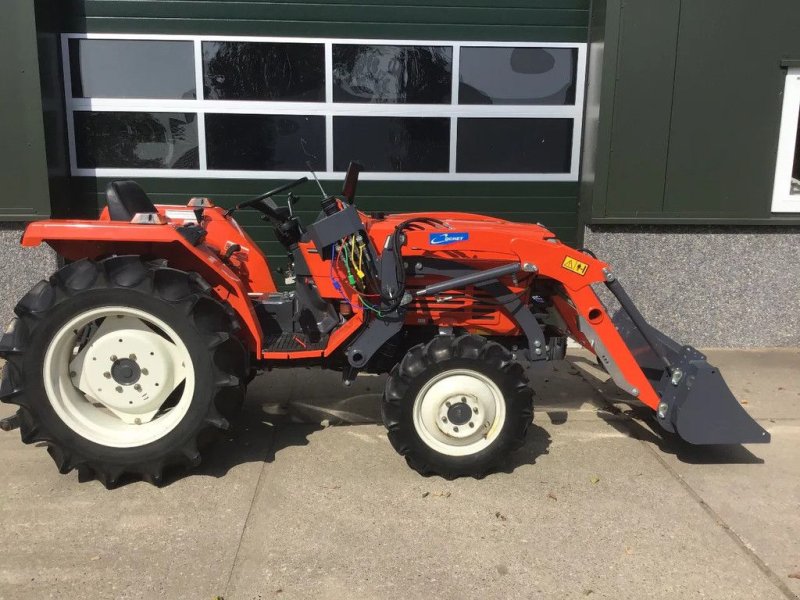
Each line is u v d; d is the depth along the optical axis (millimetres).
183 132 5500
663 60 5188
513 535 2787
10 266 5176
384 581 2475
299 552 2643
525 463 3465
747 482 3285
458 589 2436
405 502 3041
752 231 5523
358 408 4211
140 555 2604
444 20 5500
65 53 5305
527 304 3584
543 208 5820
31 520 2838
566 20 5543
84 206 5543
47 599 2344
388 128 5613
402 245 3326
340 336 3361
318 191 5652
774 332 5695
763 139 5348
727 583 2490
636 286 5594
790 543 2760
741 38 5180
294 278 3777
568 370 5066
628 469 3406
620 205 5402
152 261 3215
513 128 5688
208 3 5340
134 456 3070
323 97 5531
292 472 3318
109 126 5441
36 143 4988
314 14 5418
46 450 3521
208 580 2463
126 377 3146
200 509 2947
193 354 3061
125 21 5312
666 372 3502
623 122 5270
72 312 3008
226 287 3342
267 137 5555
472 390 3201
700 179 5391
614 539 2768
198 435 3109
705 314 5652
